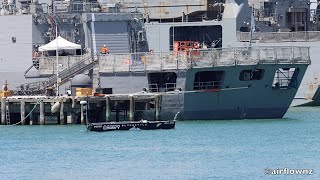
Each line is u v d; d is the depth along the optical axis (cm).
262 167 18438
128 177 17812
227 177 17712
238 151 19925
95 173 18138
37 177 17938
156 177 17775
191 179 17600
